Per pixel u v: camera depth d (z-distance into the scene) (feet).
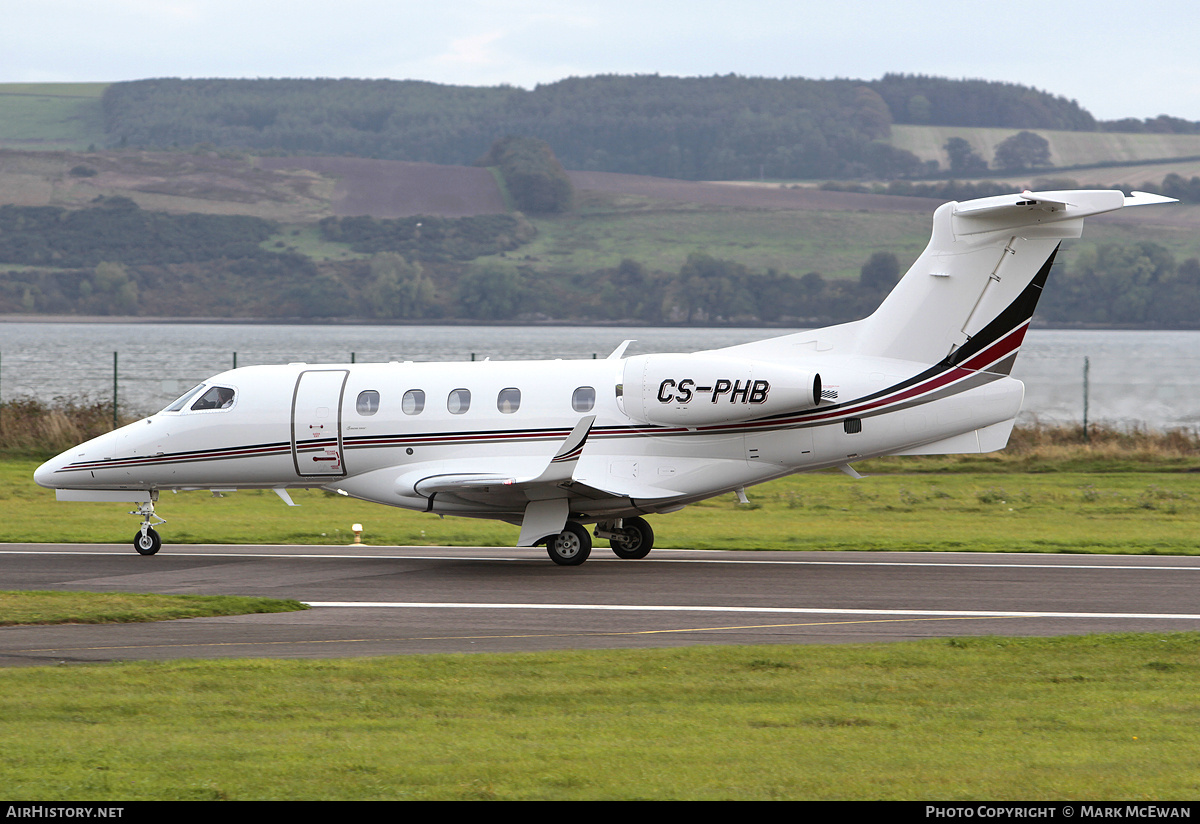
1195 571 223.92
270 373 257.14
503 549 262.26
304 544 272.10
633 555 246.47
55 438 436.35
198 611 176.76
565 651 148.66
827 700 123.13
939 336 235.81
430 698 122.83
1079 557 245.24
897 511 328.70
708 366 232.53
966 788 93.04
